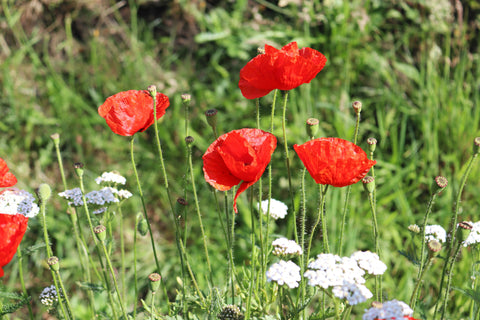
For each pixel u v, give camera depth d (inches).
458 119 159.9
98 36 205.8
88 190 172.1
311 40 179.6
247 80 72.8
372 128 168.1
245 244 148.7
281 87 71.1
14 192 76.9
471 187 147.9
